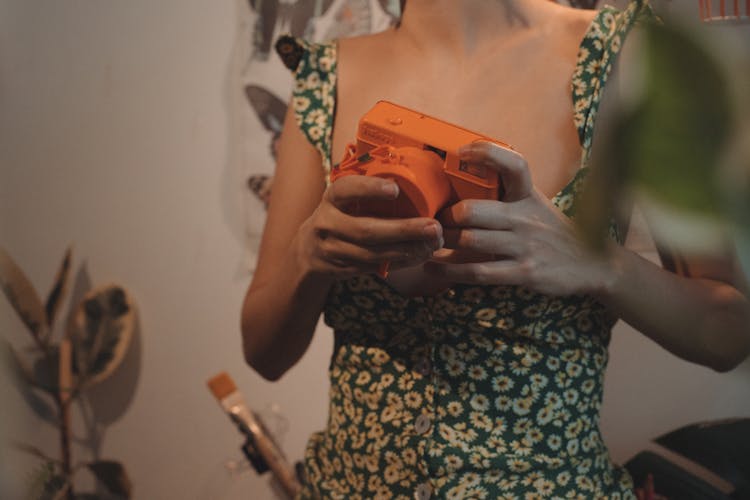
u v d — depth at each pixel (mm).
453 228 574
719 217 162
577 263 604
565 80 690
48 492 1457
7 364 1531
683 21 166
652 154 163
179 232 1547
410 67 753
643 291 633
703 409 1255
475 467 654
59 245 1612
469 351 670
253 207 1495
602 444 721
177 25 1493
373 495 694
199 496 1592
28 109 1590
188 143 1516
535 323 656
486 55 729
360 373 722
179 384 1581
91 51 1547
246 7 1437
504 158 538
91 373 1535
